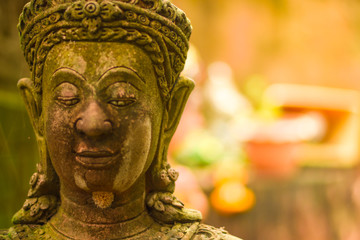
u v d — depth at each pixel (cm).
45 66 149
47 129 148
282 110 357
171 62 150
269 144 299
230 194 277
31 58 151
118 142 146
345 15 444
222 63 426
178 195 243
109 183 146
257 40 466
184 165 288
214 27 457
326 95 370
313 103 360
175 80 153
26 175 195
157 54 148
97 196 149
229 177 286
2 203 192
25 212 155
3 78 197
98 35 145
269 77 475
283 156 303
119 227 151
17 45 199
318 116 360
